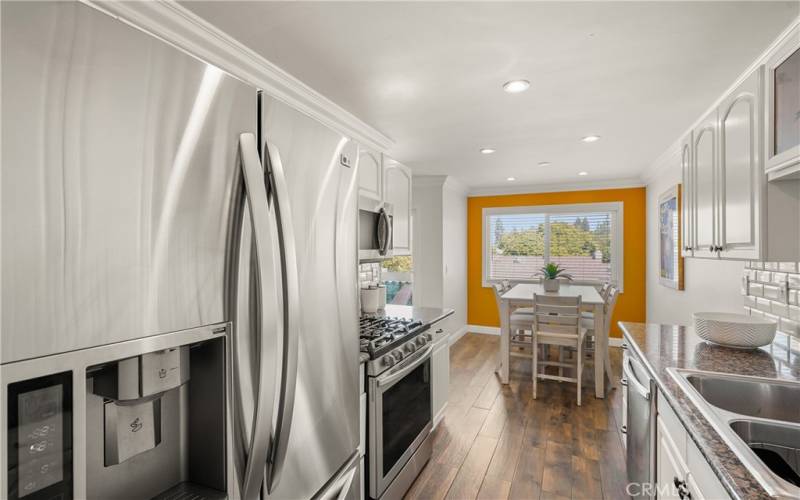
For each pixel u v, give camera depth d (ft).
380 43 5.70
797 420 4.62
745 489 2.71
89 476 2.31
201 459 2.76
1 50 1.65
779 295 6.95
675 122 9.31
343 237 4.23
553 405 11.12
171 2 4.62
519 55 6.07
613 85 7.20
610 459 8.28
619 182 17.47
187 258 2.42
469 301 20.74
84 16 1.94
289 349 3.01
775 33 5.45
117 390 2.21
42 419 1.82
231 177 2.71
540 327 12.12
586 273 18.44
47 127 1.80
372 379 6.21
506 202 19.89
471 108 8.34
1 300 1.65
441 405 9.77
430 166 14.58
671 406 4.21
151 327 2.22
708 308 10.28
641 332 7.55
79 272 1.91
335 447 4.03
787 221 4.81
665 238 13.93
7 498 1.71
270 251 2.75
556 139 10.78
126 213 2.10
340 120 8.36
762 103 4.85
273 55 6.02
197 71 2.50
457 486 7.41
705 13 5.00
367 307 9.78
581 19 5.12
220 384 2.67
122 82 2.09
